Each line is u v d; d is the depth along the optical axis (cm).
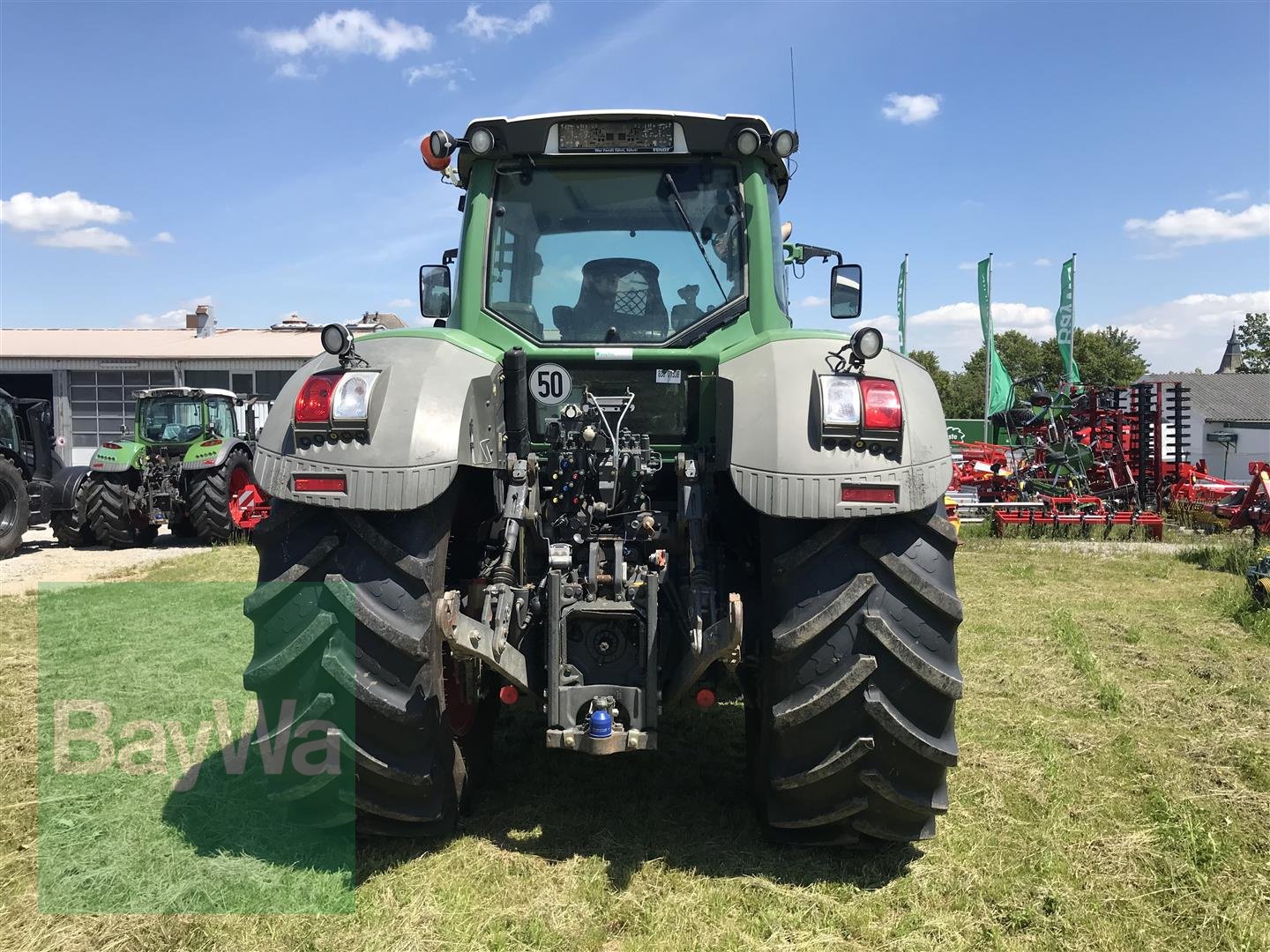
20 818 280
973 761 338
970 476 1233
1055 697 421
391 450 234
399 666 235
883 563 237
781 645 236
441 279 401
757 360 264
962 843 272
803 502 234
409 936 220
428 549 241
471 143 317
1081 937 224
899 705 236
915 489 234
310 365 262
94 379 2136
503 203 326
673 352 304
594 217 324
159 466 1077
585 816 289
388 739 239
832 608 234
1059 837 276
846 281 406
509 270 323
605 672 269
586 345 314
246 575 817
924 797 246
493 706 331
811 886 246
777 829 265
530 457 290
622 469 291
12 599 669
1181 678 453
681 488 283
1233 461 3162
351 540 241
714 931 224
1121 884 249
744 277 320
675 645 274
